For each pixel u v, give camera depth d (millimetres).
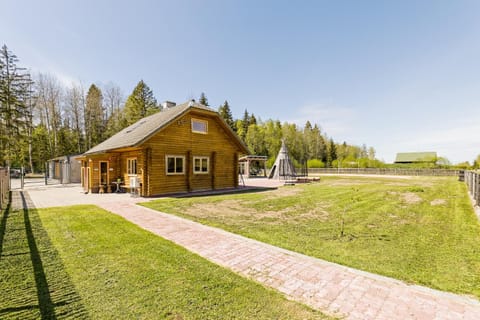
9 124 27562
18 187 17719
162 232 5785
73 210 8344
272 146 53062
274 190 15320
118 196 12523
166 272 3559
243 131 55312
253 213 8180
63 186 18578
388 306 2729
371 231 5969
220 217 7531
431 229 6109
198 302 2775
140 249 4527
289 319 2480
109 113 38875
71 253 4297
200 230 5996
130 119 37312
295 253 4422
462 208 8805
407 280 3355
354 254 4387
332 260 4102
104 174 14977
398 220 7129
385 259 4137
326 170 40500
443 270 3682
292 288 3143
